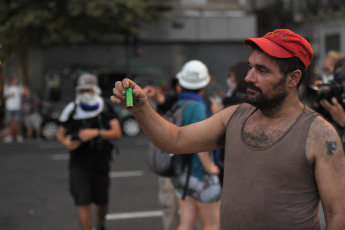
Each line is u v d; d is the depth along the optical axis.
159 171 3.51
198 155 3.41
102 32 17.97
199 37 22.12
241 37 22.45
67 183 7.74
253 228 1.69
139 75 17.88
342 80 2.96
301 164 1.63
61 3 16.88
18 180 8.00
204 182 3.48
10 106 14.37
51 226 5.45
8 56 16.88
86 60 21.03
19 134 14.51
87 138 4.14
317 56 22.31
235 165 1.77
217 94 9.20
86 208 4.17
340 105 2.70
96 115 4.28
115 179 7.96
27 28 16.78
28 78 19.59
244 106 1.90
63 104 15.11
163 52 21.91
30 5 16.61
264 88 1.70
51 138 14.61
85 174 4.21
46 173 8.62
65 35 17.66
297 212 1.64
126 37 20.39
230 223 1.76
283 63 1.68
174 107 3.65
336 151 1.62
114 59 21.30
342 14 20.31
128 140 14.22
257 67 1.71
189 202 3.61
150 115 1.87
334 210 1.61
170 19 21.77
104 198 4.34
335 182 1.61
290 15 23.47
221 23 22.28
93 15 16.55
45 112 14.68
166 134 1.91
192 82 3.71
